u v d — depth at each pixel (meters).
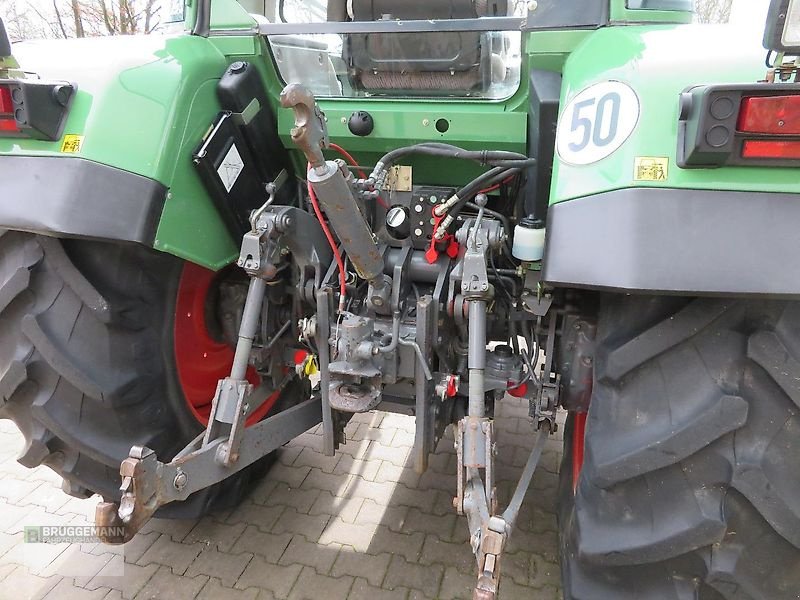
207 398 2.01
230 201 1.66
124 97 1.42
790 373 1.06
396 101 1.78
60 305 1.52
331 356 1.74
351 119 1.76
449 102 1.75
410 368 1.70
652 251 1.02
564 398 1.70
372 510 2.32
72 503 2.38
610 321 1.27
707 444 1.11
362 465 2.59
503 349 1.82
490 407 1.90
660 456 1.14
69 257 1.48
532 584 1.97
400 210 1.81
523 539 2.16
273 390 2.14
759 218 1.00
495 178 1.63
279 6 2.17
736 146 0.99
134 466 1.26
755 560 1.17
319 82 2.05
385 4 1.90
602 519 1.25
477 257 1.47
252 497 2.39
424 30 1.66
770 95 0.95
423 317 1.62
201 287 1.89
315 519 2.27
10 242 1.52
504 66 1.79
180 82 1.53
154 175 1.42
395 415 2.95
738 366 1.11
